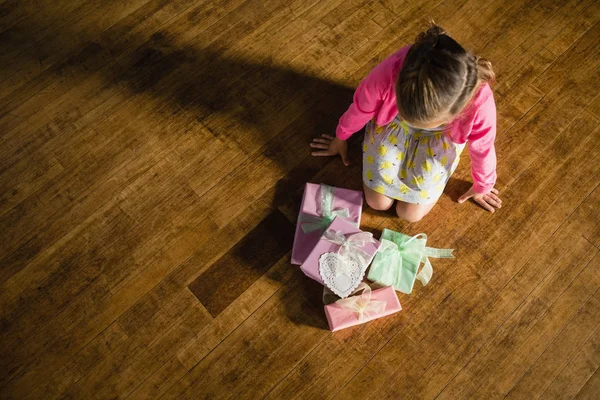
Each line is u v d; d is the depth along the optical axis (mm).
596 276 1618
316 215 1615
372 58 1901
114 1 1991
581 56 1895
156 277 1629
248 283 1620
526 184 1729
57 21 1963
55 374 1525
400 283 1570
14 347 1551
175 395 1506
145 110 1841
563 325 1566
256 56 1912
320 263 1497
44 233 1682
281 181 1744
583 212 1691
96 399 1502
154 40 1939
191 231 1683
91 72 1896
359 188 1731
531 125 1803
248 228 1685
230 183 1743
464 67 1066
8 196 1730
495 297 1599
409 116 1164
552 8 1958
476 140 1349
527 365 1525
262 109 1838
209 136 1804
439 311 1586
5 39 1941
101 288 1617
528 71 1875
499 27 1940
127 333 1566
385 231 1626
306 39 1933
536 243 1656
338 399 1499
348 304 1512
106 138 1805
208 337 1562
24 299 1605
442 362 1532
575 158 1758
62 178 1753
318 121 1821
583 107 1823
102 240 1673
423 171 1511
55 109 1849
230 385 1516
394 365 1530
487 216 1694
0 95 1869
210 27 1958
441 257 1627
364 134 1793
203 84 1875
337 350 1546
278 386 1513
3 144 1797
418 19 1952
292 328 1569
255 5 1971
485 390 1504
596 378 1511
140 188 1737
